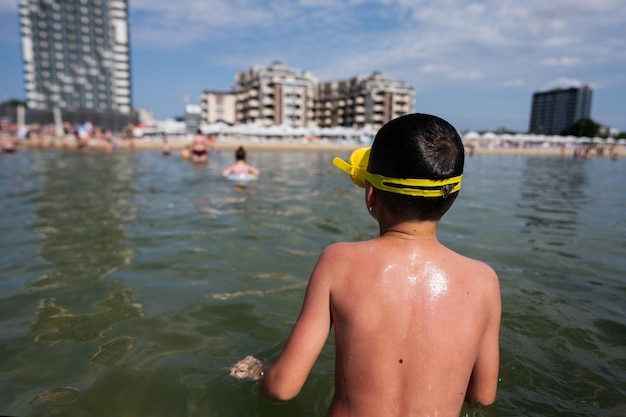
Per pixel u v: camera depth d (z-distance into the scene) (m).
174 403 1.85
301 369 1.38
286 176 13.42
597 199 9.15
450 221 6.03
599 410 1.79
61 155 24.70
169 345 2.36
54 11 107.06
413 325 1.26
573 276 3.62
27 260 3.91
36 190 8.84
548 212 7.10
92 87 112.44
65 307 2.88
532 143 64.12
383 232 1.40
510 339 2.41
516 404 1.81
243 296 3.09
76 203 7.17
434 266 1.30
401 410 1.26
